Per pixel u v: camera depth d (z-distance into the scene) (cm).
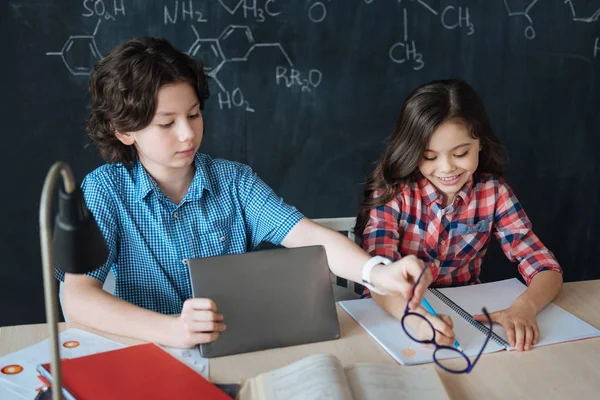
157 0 196
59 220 64
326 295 109
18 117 195
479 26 214
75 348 102
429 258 152
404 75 213
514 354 104
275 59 205
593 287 134
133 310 108
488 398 91
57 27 192
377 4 207
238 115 207
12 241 202
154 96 113
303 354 103
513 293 129
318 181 215
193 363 99
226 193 137
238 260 108
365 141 215
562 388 94
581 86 225
